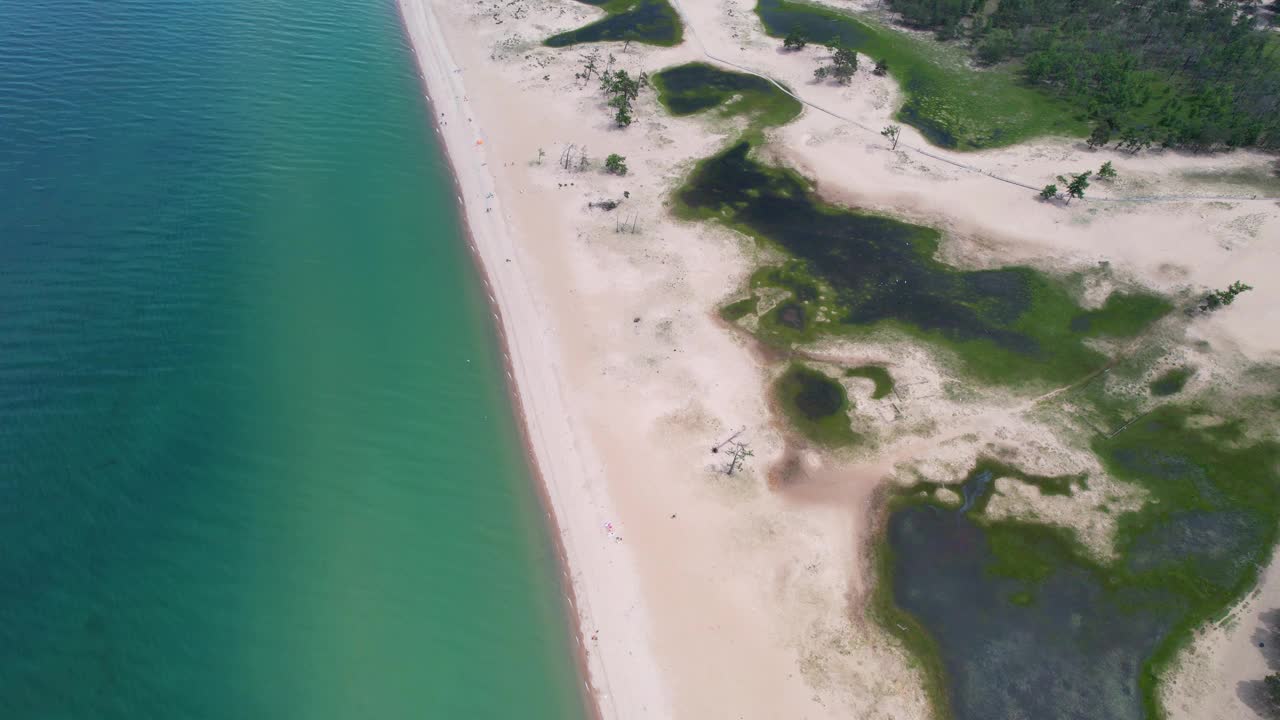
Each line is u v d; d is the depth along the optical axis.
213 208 79.00
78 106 90.31
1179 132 92.56
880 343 67.81
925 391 63.41
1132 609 49.44
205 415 59.34
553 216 81.44
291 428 59.72
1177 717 44.25
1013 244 79.38
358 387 63.53
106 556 49.78
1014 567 51.59
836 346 67.31
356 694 45.47
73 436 55.91
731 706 44.56
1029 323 70.38
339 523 53.94
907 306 71.75
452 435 60.38
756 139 95.06
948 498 55.59
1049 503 55.44
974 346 67.81
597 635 47.84
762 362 65.56
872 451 58.50
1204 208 83.44
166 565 50.03
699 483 55.81
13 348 61.09
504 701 45.56
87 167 81.00
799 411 61.34
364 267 75.12
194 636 47.03
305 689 45.50
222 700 44.62
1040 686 45.69
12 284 66.31
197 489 54.50
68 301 65.94
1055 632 48.22
